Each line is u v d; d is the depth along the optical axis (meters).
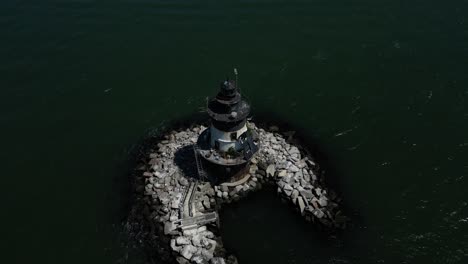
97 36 63.25
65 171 44.44
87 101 53.03
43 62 58.25
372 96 52.94
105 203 41.06
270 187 41.59
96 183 43.16
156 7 69.12
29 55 59.28
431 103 51.19
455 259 35.47
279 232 37.81
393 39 62.06
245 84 55.66
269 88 55.00
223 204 39.91
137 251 36.47
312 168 43.50
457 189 41.25
